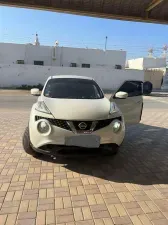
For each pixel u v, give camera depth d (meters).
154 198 3.53
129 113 6.21
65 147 4.16
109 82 29.62
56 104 4.54
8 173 4.14
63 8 6.36
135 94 6.28
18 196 3.43
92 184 3.89
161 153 5.55
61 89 5.45
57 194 3.52
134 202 3.40
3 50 29.72
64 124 4.14
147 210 3.22
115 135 4.39
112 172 4.39
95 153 4.33
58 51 31.22
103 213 3.12
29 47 30.28
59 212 3.10
